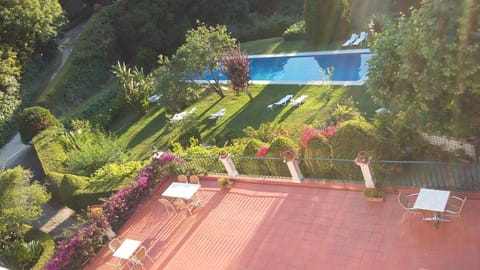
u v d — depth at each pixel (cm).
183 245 1153
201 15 3322
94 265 1237
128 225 1345
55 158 2022
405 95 968
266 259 999
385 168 1041
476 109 899
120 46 3262
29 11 2967
